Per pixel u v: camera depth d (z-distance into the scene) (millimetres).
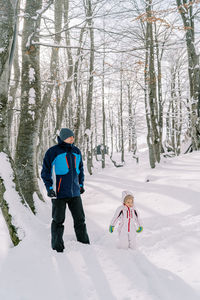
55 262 2734
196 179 6809
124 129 32312
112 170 13766
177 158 11734
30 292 2176
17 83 11047
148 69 10938
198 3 10422
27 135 5438
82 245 3197
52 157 3203
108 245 3348
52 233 3113
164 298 2004
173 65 20656
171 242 3154
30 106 5523
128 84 23891
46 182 3166
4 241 3361
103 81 19562
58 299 2080
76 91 12148
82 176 3488
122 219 3244
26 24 5566
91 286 2256
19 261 2732
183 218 4246
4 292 2174
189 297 1989
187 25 11922
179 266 2518
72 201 3314
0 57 3395
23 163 5316
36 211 4992
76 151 3396
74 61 11688
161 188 6660
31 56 5609
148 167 11211
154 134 11109
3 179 3438
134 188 7492
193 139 12914
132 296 2068
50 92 11695
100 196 7293
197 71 12414
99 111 31734
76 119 12008
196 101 12539
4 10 3391
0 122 3527
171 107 22266
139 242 3348
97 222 4684
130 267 2600
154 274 2404
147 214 4895
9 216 3299
